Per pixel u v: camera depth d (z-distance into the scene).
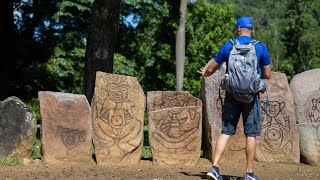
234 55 5.13
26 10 21.91
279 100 7.88
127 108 7.40
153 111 7.43
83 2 21.67
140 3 23.98
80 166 6.98
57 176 6.02
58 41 22.55
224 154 7.62
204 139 7.85
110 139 7.25
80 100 7.34
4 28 19.89
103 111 7.29
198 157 7.41
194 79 27.03
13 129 7.04
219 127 7.48
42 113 7.10
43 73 21.16
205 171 6.76
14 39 20.56
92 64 11.23
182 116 7.46
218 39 27.66
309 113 7.83
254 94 5.11
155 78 27.41
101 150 7.19
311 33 36.62
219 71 7.63
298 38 36.00
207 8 27.95
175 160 7.36
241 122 7.70
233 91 5.06
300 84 7.96
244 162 7.61
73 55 22.28
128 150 7.29
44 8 21.77
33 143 7.18
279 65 36.81
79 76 22.50
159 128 7.39
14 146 7.03
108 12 11.20
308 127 7.77
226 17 28.16
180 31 22.47
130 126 7.37
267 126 7.78
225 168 7.09
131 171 6.62
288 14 37.88
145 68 27.08
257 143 7.75
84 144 7.18
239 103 5.26
